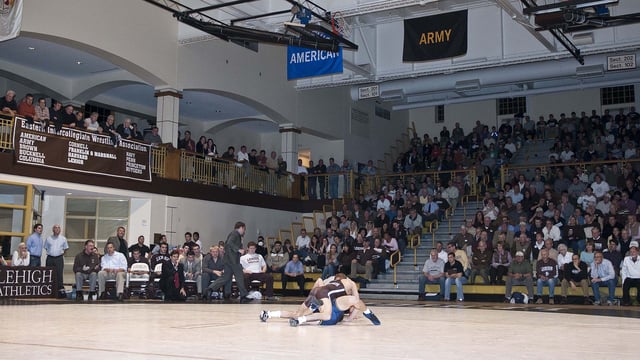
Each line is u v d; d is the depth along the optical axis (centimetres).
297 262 1897
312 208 2509
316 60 1947
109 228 1905
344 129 2852
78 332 654
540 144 2888
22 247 1446
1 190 1529
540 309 1252
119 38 1834
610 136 2691
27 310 1009
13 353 488
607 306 1407
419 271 1889
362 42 2212
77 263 1504
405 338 634
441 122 3397
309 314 814
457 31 1802
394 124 3297
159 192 1909
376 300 1670
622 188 1962
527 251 1669
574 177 2098
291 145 2528
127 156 1803
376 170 3044
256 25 1947
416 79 2395
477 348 553
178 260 1512
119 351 503
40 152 1577
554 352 530
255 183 2311
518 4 1853
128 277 1625
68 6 1694
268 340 597
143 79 1980
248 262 1616
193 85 2081
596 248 1588
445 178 2598
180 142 2097
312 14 1708
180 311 1041
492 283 1669
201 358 466
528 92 2950
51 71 2061
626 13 1789
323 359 468
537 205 1933
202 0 1855
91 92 2134
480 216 1886
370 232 1988
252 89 2322
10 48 1841
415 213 2094
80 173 1677
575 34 1861
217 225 2127
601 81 2766
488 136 3019
